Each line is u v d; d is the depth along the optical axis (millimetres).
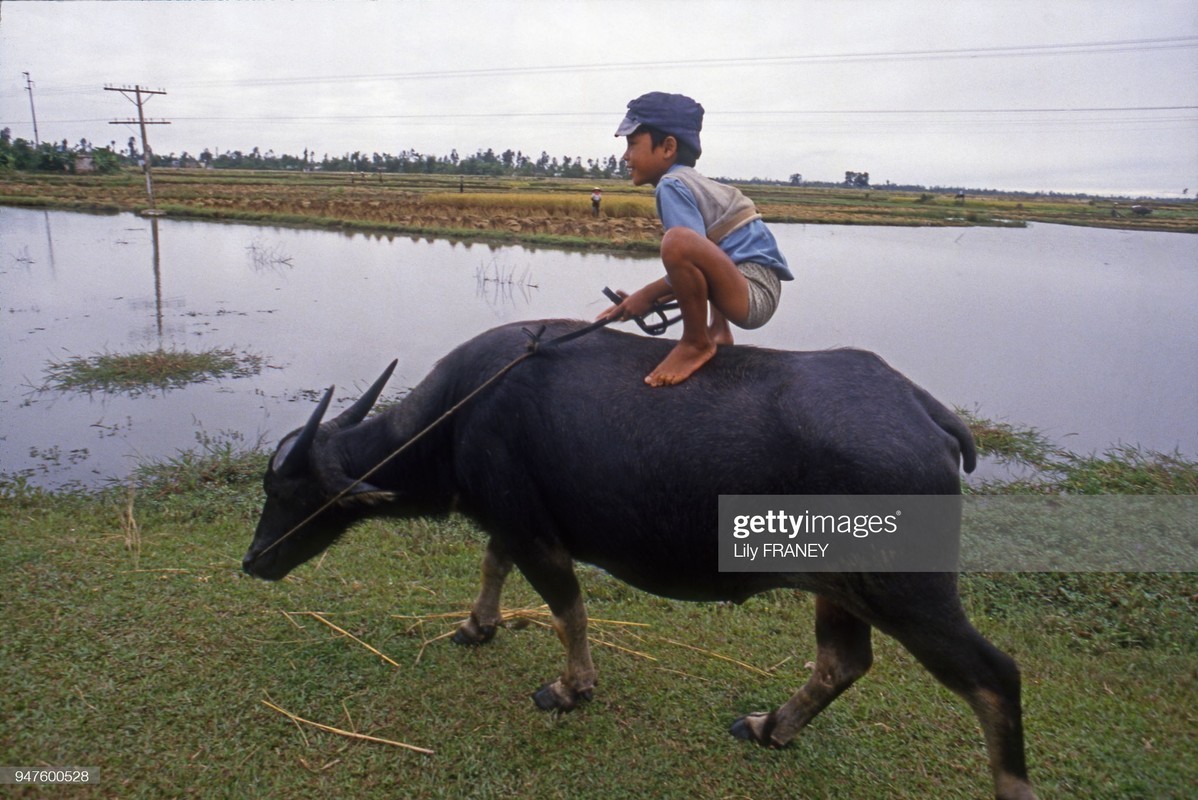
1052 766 3295
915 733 3490
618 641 4105
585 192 54625
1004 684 2664
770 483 2738
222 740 3189
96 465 7031
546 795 3041
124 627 3846
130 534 5027
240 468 6520
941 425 2850
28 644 3635
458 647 3947
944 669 2725
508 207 40188
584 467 2967
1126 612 4723
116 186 53906
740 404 2811
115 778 2959
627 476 2893
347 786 3016
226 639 3834
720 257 2840
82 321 13398
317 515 3539
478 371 3252
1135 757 3359
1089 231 48562
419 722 3379
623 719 3488
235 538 5125
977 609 4801
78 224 30516
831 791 3156
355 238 28734
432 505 3553
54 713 3230
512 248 26875
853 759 3322
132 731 3189
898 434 2670
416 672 3717
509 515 3180
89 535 5035
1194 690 3895
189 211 34906
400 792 3008
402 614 4219
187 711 3324
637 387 2949
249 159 140250
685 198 2977
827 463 2666
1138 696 3840
